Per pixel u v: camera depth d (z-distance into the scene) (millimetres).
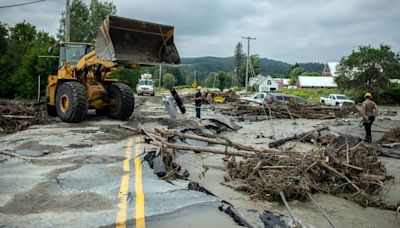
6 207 4832
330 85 77312
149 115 17219
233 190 6312
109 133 10781
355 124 17938
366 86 44156
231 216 4898
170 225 4520
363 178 6867
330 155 7227
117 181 6047
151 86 43062
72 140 9586
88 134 10547
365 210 5785
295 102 21984
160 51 12609
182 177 6633
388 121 20484
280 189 5902
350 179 6977
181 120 14906
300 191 6035
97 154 7945
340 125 17234
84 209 4836
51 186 5691
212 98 31719
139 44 12227
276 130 15109
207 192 6031
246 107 21906
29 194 5316
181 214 4855
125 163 7207
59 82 13969
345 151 8008
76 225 4352
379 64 44219
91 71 13578
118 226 4391
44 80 26375
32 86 26453
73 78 13875
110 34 11586
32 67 26609
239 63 112000
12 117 12734
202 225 4570
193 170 7570
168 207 5035
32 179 6035
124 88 13820
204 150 7898
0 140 9484
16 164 7020
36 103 17188
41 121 13086
